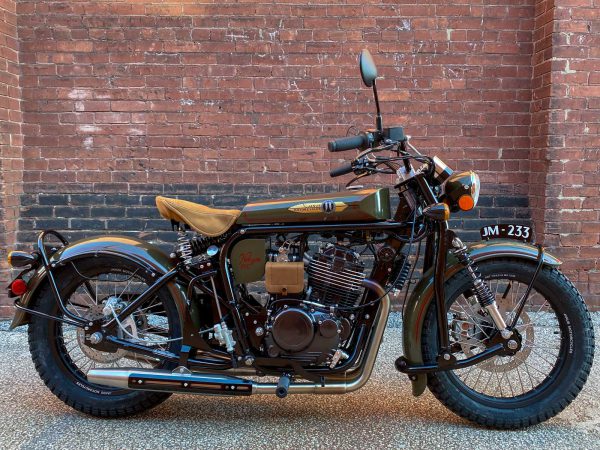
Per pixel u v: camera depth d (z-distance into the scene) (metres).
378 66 4.45
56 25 4.41
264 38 4.42
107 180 4.53
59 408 2.78
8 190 4.33
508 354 2.50
